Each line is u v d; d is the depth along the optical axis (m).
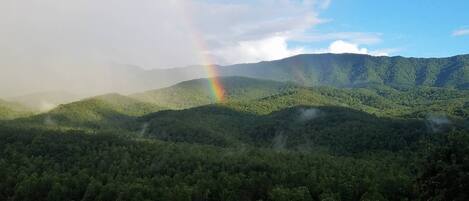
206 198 134.75
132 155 177.00
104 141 192.50
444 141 89.62
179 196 130.00
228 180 140.62
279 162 163.12
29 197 141.00
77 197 143.12
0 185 147.00
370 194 122.50
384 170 154.25
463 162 78.06
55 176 147.00
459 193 76.12
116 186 138.38
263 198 137.62
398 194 128.25
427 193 81.81
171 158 167.75
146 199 128.25
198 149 188.12
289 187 137.00
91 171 159.38
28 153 175.12
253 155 177.62
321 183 137.00
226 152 183.88
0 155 171.00
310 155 182.12
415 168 146.62
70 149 178.50
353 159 178.62
